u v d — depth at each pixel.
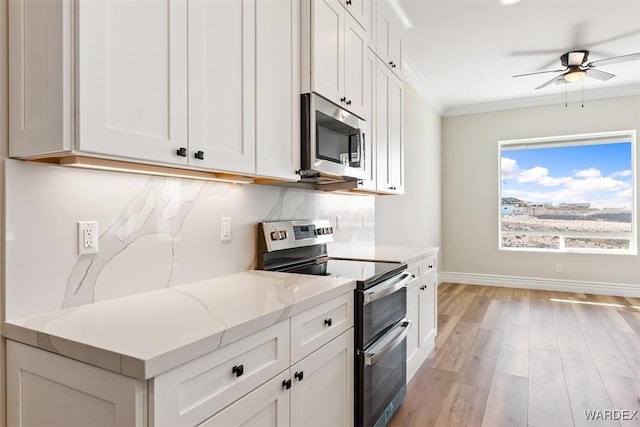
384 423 2.02
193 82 1.28
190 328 1.03
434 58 4.12
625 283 5.12
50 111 0.99
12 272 1.11
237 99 1.48
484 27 3.43
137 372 0.82
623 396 2.43
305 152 1.86
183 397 0.91
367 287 1.82
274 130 1.68
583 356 3.08
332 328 1.58
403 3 3.04
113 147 1.04
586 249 5.41
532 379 2.68
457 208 6.13
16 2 1.07
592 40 3.68
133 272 1.43
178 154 1.22
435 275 3.31
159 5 1.17
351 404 1.74
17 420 1.07
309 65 1.86
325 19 1.96
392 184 2.94
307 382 1.41
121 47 1.06
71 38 0.96
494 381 2.65
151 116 1.14
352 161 2.24
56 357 0.98
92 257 1.30
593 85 4.98
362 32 2.38
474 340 3.46
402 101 3.18
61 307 1.22
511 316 4.21
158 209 1.53
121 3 1.06
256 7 1.58
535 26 3.41
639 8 3.10
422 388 2.56
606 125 5.21
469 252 6.05
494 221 5.88
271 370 1.22
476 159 6.00
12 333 1.07
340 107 2.11
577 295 5.18
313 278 1.79
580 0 3.00
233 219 1.91
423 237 5.25
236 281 1.71
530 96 5.47
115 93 1.04
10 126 1.10
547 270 5.56
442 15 3.22
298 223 2.33
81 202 1.28
